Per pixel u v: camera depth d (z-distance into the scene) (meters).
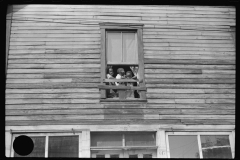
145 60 11.72
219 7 12.48
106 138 10.82
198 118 11.09
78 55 11.69
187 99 11.31
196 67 11.76
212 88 11.52
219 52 12.02
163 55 11.84
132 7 12.33
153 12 12.34
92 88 11.27
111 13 12.22
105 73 11.50
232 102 11.37
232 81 11.65
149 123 10.90
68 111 10.95
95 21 12.11
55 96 11.11
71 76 11.40
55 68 11.48
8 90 11.09
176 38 12.09
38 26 11.98
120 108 11.05
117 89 11.55
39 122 10.74
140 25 12.12
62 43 11.82
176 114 11.09
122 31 12.14
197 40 12.12
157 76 11.55
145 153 10.76
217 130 10.99
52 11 12.17
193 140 10.84
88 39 11.91
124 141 10.79
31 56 11.59
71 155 10.47
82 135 10.66
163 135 10.80
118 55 11.88
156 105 11.16
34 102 11.01
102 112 10.97
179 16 12.35
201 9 12.47
